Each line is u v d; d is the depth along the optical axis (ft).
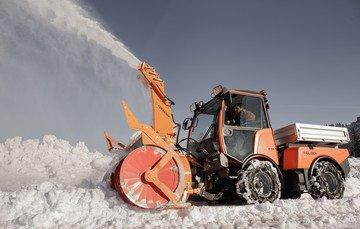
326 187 19.48
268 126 19.13
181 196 14.66
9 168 28.68
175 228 11.38
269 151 18.47
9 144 31.55
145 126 14.89
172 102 16.29
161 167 14.29
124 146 16.57
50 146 33.04
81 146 34.68
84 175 29.09
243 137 18.25
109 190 14.26
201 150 18.47
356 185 26.66
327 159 20.75
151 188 13.98
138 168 14.05
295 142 19.74
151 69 16.35
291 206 15.89
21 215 11.37
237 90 18.83
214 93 18.92
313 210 15.58
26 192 12.32
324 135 20.58
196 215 13.35
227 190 18.16
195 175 17.74
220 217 13.69
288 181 19.25
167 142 15.44
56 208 11.92
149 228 11.25
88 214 12.44
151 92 16.05
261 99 19.47
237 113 18.65
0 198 12.32
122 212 13.10
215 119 18.63
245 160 17.47
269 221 13.12
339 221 12.50
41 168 29.76
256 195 16.65
